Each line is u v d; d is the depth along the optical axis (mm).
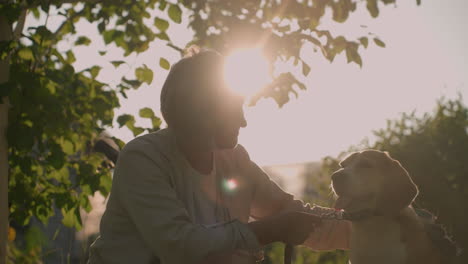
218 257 2467
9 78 3906
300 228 2465
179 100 2496
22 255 4238
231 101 2508
